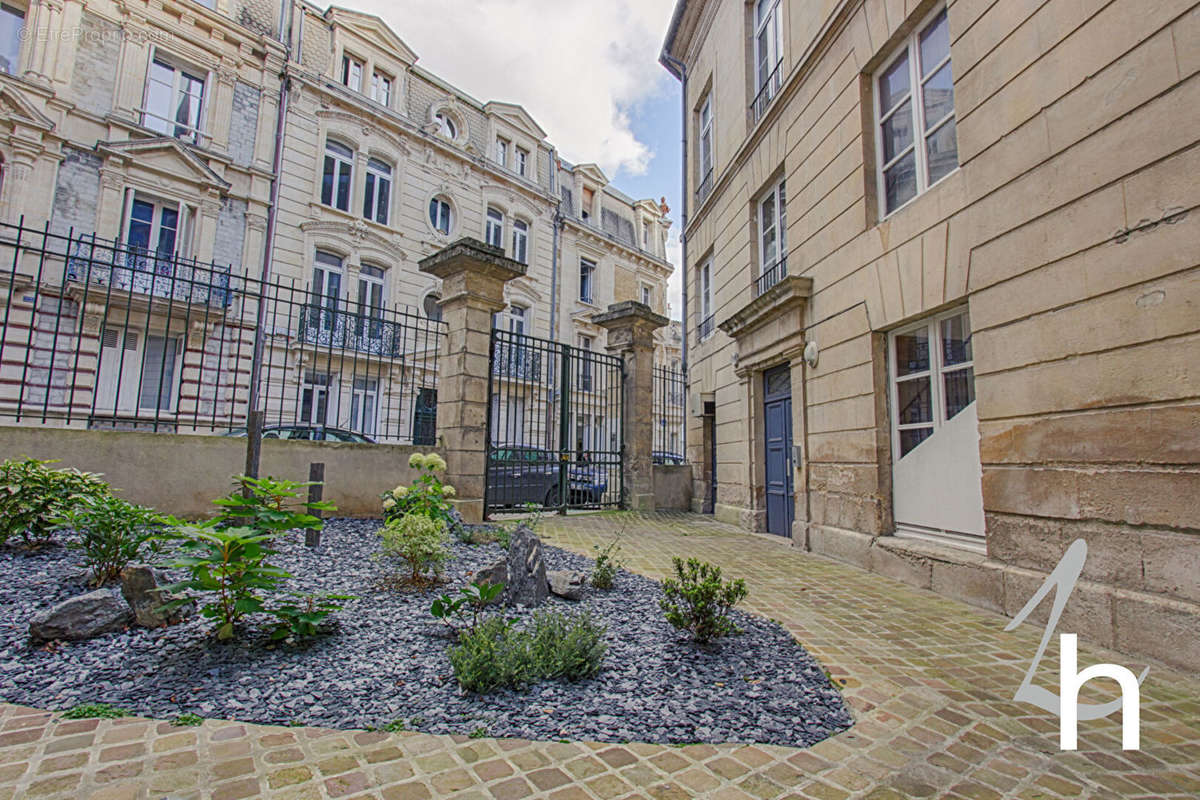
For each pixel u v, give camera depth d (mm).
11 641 2650
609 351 10633
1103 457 3270
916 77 5191
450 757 1942
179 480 5219
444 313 7426
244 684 2393
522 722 2211
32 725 2016
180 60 14055
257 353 5613
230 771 1792
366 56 17469
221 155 14094
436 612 2916
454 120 19844
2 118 11445
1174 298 2930
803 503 6637
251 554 2662
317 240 15711
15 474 3965
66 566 3699
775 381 7926
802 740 2162
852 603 4191
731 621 3277
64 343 11078
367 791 1725
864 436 5562
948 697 2574
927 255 4738
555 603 3793
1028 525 3758
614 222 26047
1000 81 4043
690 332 11844
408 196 18031
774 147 7758
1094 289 3338
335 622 3109
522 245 21953
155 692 2293
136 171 12938
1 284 10617
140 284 11906
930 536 4848
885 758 2045
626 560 5500
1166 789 1879
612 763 1949
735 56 9414
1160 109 3018
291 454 5855
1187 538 2848
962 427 4539
